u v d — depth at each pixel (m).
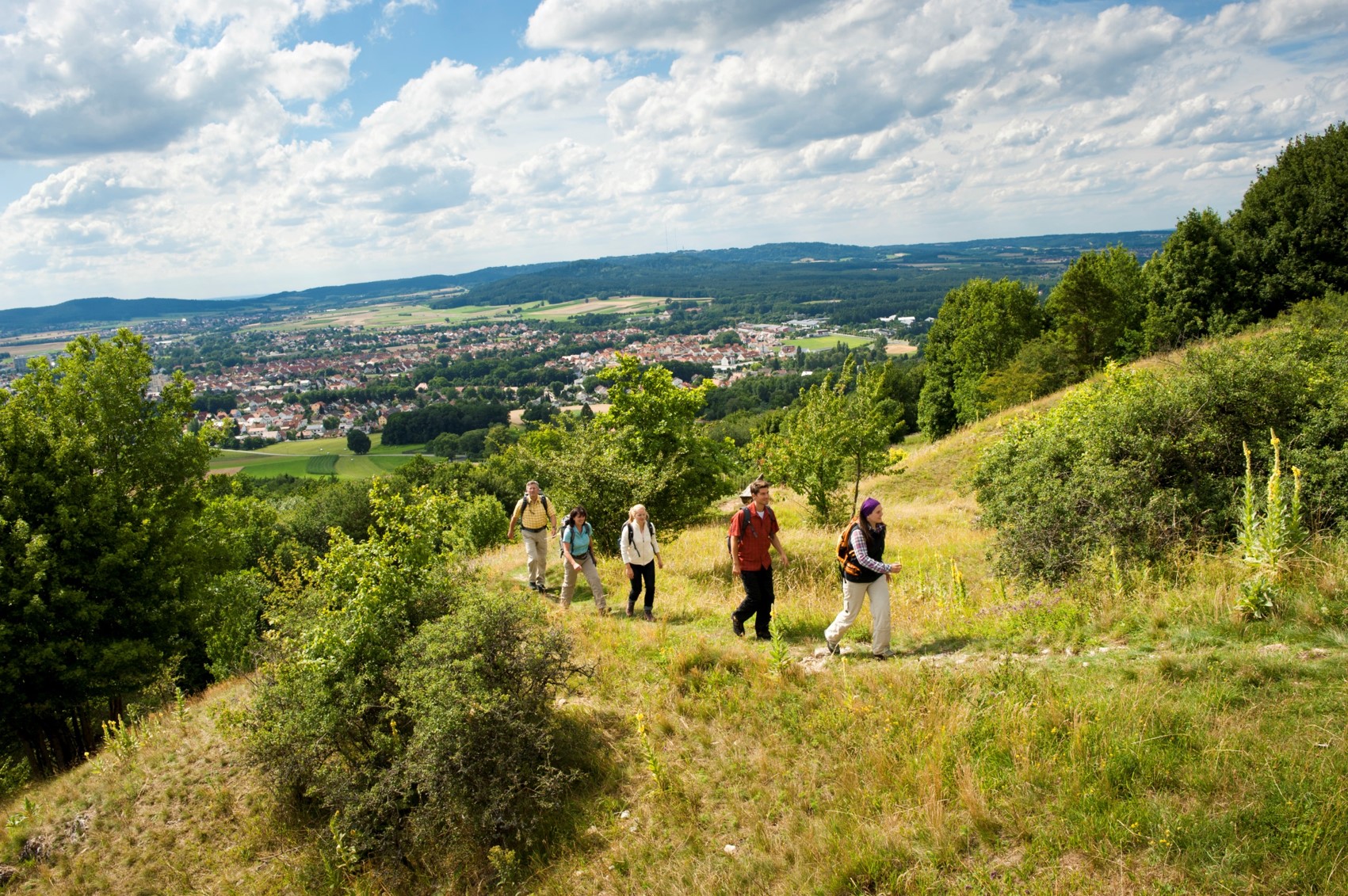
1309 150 27.67
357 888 5.18
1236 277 28.05
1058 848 3.62
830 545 13.80
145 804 6.95
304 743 6.14
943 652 6.27
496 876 4.98
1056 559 7.99
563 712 6.36
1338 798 3.34
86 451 14.06
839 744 5.02
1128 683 4.82
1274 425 7.88
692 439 16.19
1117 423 8.65
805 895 3.88
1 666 12.20
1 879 6.50
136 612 14.16
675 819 4.79
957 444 25.17
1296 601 5.24
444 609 6.82
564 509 12.95
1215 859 3.27
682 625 8.61
